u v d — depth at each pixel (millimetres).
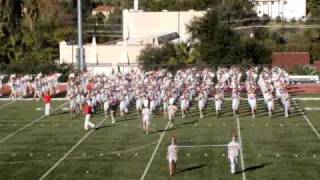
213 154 44312
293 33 126062
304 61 100562
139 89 61812
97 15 148875
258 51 93062
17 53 97500
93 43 102125
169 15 111062
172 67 88062
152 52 92625
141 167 41250
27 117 60156
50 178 39094
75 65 91562
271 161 42250
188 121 56688
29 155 45156
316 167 40594
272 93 61594
